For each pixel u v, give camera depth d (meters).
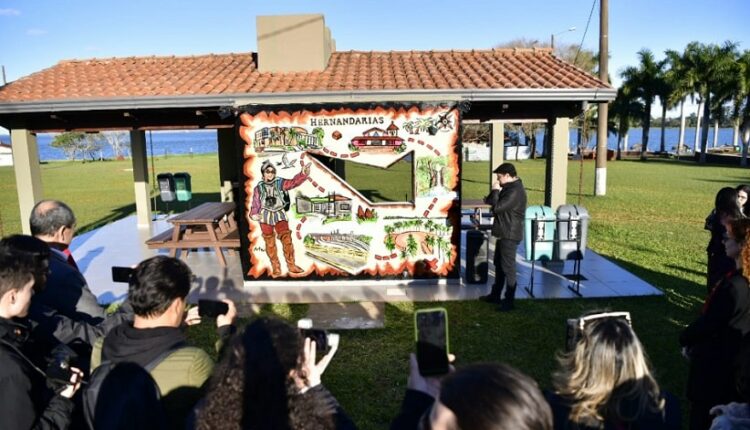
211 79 8.85
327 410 1.79
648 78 46.41
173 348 2.16
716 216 5.27
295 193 7.75
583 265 8.88
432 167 7.66
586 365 2.06
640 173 29.48
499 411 1.24
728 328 3.15
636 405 1.99
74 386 2.33
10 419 2.13
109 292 7.70
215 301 2.66
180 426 2.08
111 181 25.83
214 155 54.25
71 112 8.39
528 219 8.17
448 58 10.44
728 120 46.72
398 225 7.79
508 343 5.73
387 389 4.81
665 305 6.91
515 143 47.62
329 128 7.61
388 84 8.17
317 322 6.47
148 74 9.43
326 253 7.86
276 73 9.16
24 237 2.63
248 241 7.86
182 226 9.37
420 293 7.50
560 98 7.76
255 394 1.57
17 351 2.23
